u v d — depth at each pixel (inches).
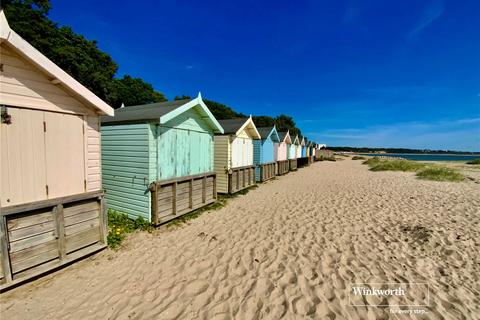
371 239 193.8
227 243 186.7
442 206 290.8
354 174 673.6
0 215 112.1
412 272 144.8
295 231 212.1
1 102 112.6
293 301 118.3
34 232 127.0
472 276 139.9
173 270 146.2
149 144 208.8
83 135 149.3
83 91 139.3
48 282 129.3
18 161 119.7
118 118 231.9
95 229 160.2
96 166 158.4
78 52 607.2
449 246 177.5
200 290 126.9
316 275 141.4
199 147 282.0
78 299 117.2
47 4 543.5
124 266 149.6
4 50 112.6
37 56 117.7
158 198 218.7
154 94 1218.6
